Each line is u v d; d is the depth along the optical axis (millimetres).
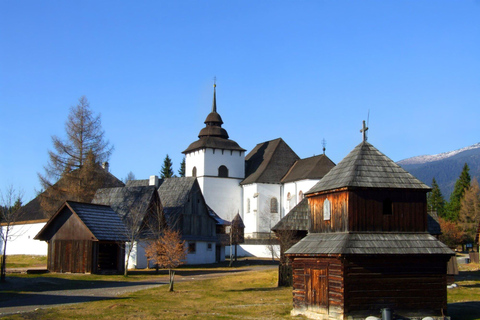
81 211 46406
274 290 36438
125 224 50562
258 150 101062
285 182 89562
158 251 39781
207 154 93062
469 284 40188
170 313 26266
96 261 45719
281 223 37844
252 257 77062
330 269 25078
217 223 72000
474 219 100750
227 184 93938
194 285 39531
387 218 25891
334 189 26281
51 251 47156
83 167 67125
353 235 25156
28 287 36625
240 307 29062
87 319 23953
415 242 25375
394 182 26172
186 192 63781
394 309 24531
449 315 26297
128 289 36750
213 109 98438
